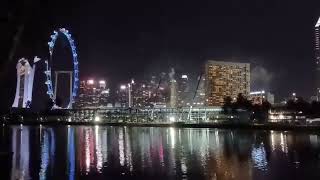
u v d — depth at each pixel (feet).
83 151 339.57
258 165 230.27
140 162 256.93
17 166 239.30
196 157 281.13
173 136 545.03
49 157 292.81
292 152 302.45
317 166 220.84
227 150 329.93
